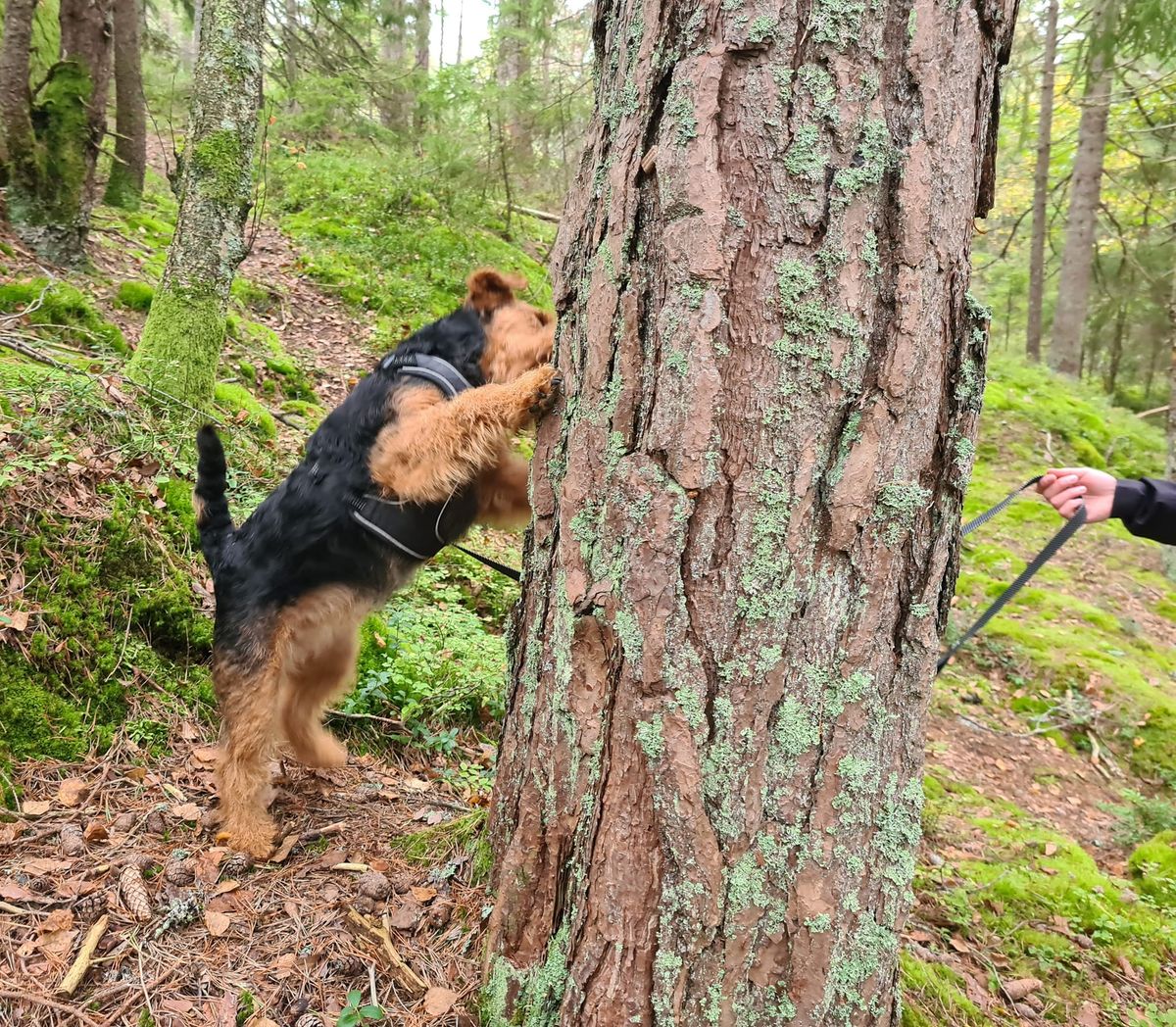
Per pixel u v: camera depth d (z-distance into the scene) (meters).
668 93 0.90
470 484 1.44
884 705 0.93
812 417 0.88
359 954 1.13
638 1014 0.92
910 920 1.53
